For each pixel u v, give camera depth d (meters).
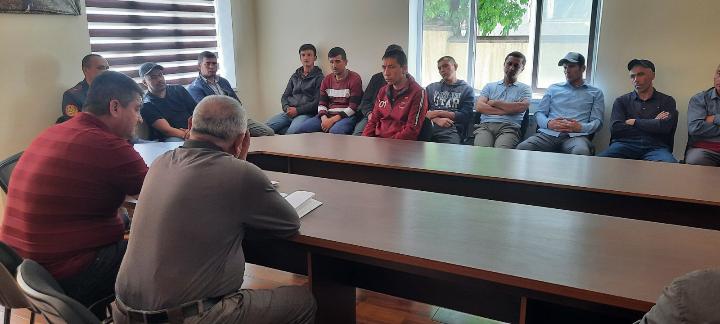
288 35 5.18
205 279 1.29
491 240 1.44
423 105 3.49
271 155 2.82
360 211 1.69
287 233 1.47
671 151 3.54
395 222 1.59
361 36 4.81
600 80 3.95
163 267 1.26
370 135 3.73
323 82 4.74
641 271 1.24
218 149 1.44
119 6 4.08
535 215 1.65
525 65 4.29
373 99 4.57
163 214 1.28
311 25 5.04
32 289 1.13
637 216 2.05
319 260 1.63
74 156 1.56
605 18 3.83
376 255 1.39
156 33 4.45
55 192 1.54
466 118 4.28
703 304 0.77
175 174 1.32
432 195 1.88
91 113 1.65
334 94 4.69
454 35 4.66
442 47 4.74
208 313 1.29
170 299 1.26
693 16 3.56
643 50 3.76
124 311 1.31
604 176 2.19
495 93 4.24
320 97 4.73
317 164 2.74
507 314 1.64
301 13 5.05
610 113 3.97
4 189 1.96
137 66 4.32
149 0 4.33
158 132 3.85
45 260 1.56
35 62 3.33
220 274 1.33
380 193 1.90
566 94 3.94
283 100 5.01
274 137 3.25
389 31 4.66
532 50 4.34
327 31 4.97
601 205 2.10
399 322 2.16
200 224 1.28
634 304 1.10
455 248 1.38
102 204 1.62
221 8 5.01
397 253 1.36
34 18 3.29
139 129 3.74
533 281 1.20
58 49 3.48
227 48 5.10
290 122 4.89
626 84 3.87
